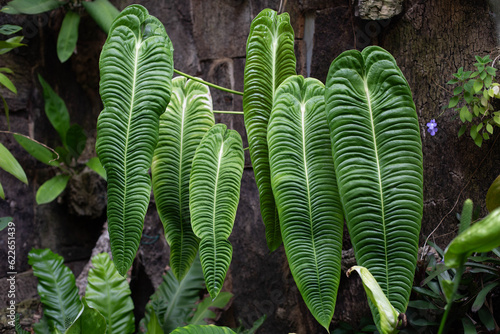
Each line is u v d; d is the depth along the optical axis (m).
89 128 3.64
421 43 2.36
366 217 1.56
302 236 1.65
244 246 2.92
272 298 2.80
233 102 2.93
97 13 3.12
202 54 3.06
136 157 1.64
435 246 2.20
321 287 1.63
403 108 1.57
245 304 2.93
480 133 2.22
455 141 2.29
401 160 1.56
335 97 1.60
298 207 1.66
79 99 3.65
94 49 3.53
